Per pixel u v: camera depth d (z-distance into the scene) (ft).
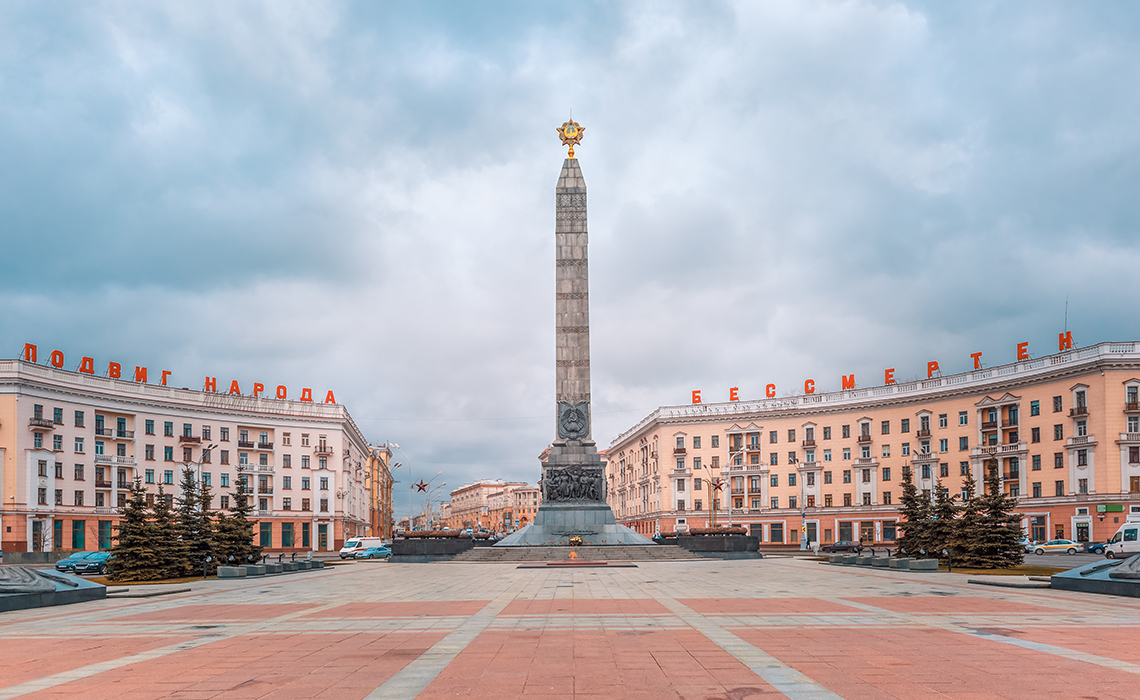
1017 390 274.77
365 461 452.76
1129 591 77.87
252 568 132.36
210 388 313.12
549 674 39.70
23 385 237.86
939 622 57.82
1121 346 245.86
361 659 44.21
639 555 173.78
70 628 59.93
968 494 139.13
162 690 36.86
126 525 118.83
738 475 350.64
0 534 231.09
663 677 38.81
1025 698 34.14
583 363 209.97
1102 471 243.40
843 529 323.98
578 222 216.95
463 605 73.31
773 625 56.75
